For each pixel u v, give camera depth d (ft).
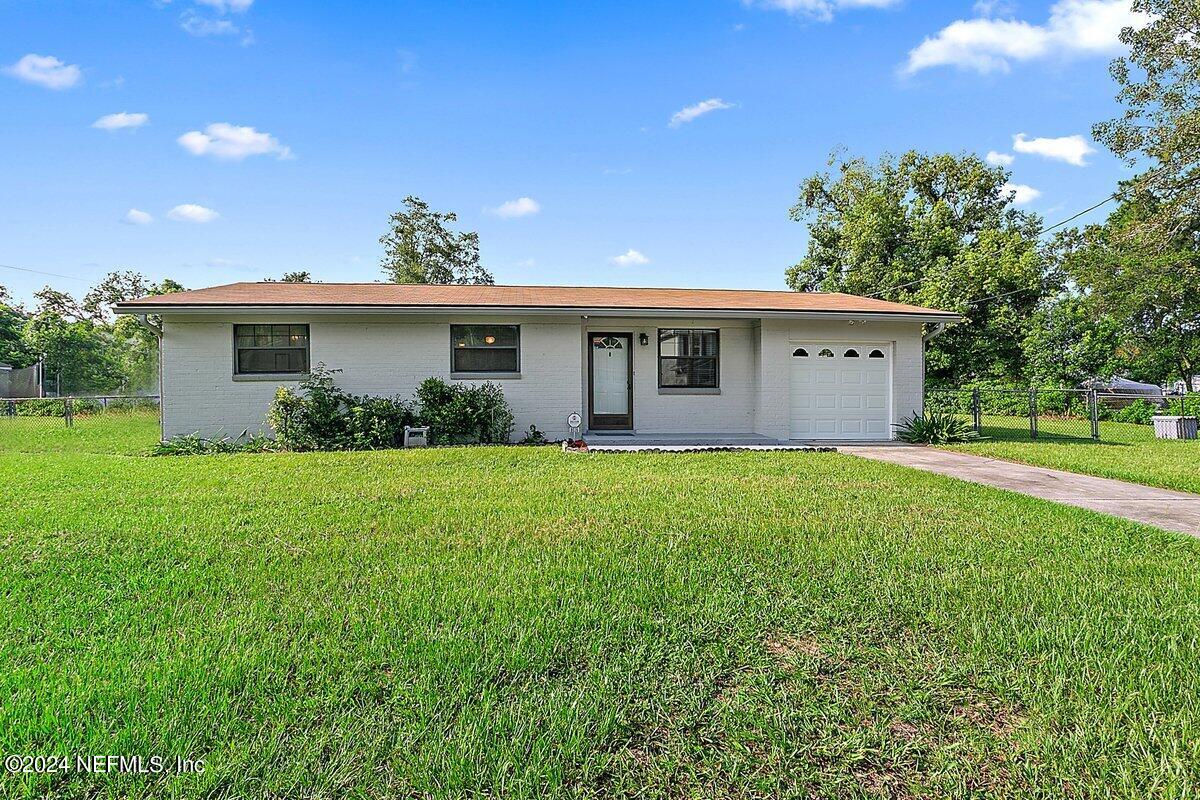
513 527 16.20
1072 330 71.36
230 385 35.68
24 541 14.46
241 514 17.35
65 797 5.98
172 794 6.01
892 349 40.88
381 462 27.91
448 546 14.42
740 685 8.20
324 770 6.38
